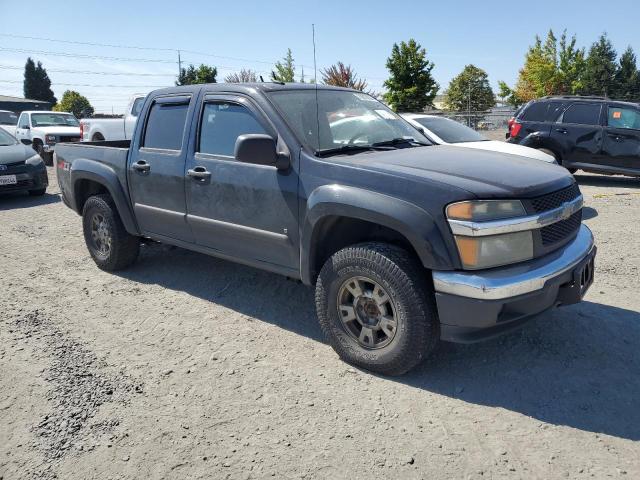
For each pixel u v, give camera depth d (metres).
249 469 2.63
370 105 4.66
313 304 4.68
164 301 4.82
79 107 71.56
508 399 3.17
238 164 4.07
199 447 2.80
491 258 3.06
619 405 3.08
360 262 3.33
